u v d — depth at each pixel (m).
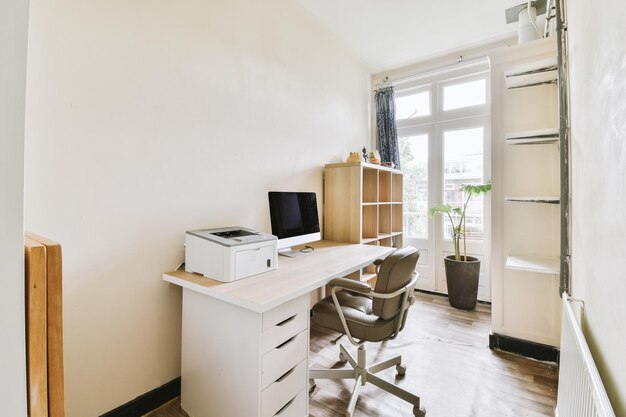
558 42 1.71
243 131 2.12
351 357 1.88
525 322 2.13
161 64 1.63
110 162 1.44
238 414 1.31
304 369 1.50
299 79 2.67
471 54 3.43
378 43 3.30
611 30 0.76
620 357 0.66
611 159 0.76
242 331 1.29
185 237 1.72
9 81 0.40
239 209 2.10
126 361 1.51
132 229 1.52
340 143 3.30
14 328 0.42
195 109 1.80
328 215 2.94
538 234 2.10
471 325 2.68
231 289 1.35
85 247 1.36
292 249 2.42
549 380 1.85
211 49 1.89
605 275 0.81
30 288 0.48
